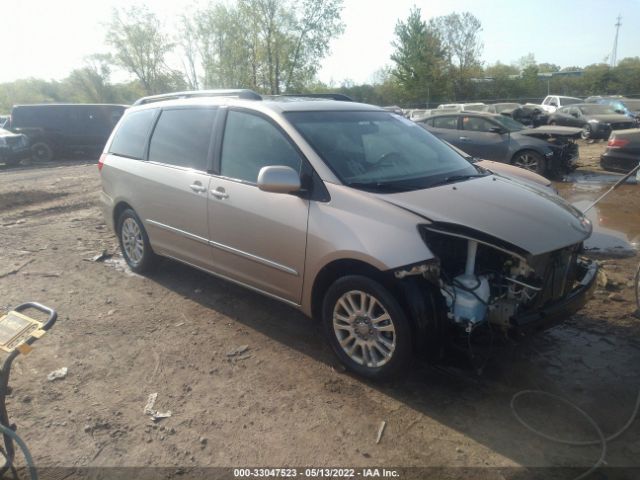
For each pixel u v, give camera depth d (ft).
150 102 17.79
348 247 10.54
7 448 8.25
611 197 29.32
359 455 9.09
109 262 19.31
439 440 9.41
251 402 10.62
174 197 14.88
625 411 10.11
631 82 145.38
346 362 11.46
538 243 10.12
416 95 142.92
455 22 149.28
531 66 153.28
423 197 10.97
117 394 10.98
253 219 12.50
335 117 13.52
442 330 10.18
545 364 11.76
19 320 7.98
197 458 9.10
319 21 107.76
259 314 14.62
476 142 36.24
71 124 60.23
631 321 13.65
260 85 113.60
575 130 35.73
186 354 12.57
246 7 106.22
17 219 26.71
